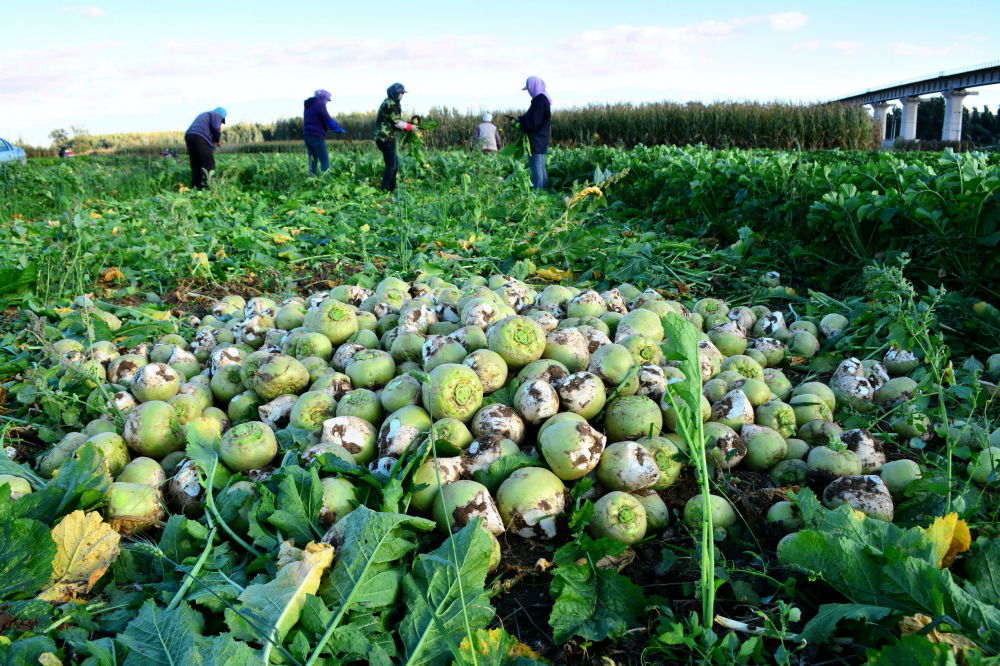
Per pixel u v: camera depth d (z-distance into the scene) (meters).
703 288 6.91
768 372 3.99
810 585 2.53
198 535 2.59
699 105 29.98
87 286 7.01
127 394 3.79
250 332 4.56
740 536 2.89
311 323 4.22
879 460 3.20
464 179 11.98
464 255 8.05
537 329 3.60
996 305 5.56
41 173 15.71
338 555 2.42
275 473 2.81
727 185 9.53
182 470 3.02
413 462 2.85
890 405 3.91
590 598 2.50
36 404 4.08
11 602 2.17
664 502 3.09
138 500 2.80
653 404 3.26
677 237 9.30
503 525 2.86
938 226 5.67
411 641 2.21
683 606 2.52
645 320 4.16
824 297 5.71
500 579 2.77
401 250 7.78
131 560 2.54
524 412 3.24
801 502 2.58
